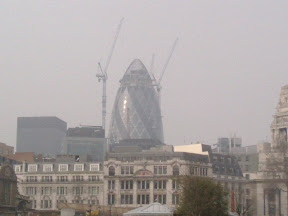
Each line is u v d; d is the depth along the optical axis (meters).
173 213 134.38
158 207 141.50
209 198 127.62
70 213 164.75
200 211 127.00
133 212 142.62
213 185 129.25
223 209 129.00
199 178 131.38
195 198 127.56
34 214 191.25
